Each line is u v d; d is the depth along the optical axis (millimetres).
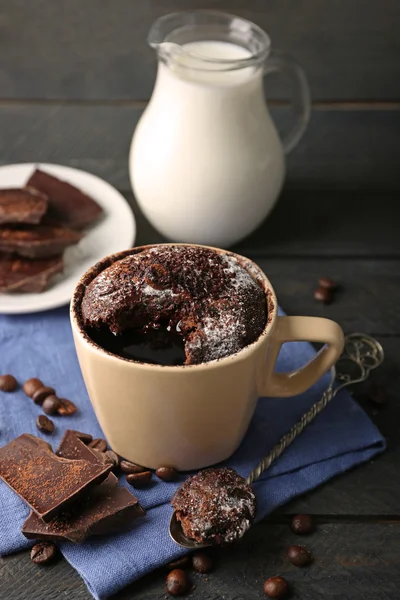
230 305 486
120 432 513
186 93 619
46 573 485
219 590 483
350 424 553
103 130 766
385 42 748
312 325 507
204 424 499
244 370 484
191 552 491
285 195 728
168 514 506
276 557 497
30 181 673
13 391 563
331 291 646
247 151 632
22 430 542
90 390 507
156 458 520
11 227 631
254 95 632
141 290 485
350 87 765
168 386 478
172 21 646
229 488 493
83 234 638
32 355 587
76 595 479
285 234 693
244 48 650
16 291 610
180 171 631
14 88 766
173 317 487
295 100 683
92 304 489
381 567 495
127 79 766
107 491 501
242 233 666
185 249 508
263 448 540
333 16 740
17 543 489
